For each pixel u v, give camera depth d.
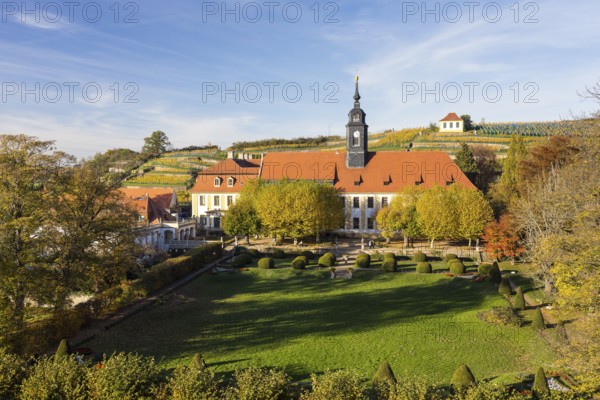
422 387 17.89
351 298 43.44
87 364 21.67
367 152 81.56
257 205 66.25
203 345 31.39
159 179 120.56
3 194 29.89
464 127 141.75
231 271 53.69
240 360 28.84
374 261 57.88
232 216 66.31
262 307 40.72
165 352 30.00
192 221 77.25
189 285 47.50
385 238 73.75
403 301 42.34
